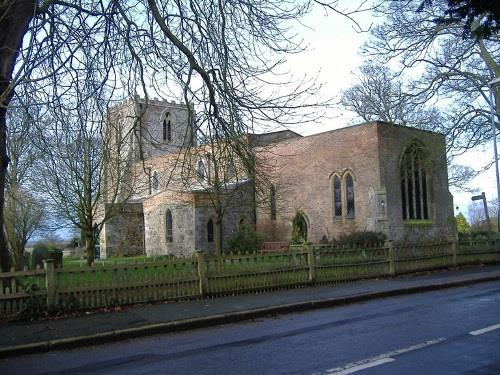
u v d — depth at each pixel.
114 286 11.96
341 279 16.84
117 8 11.24
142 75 12.34
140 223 43.34
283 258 15.34
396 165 34.06
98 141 19.83
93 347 8.94
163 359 7.71
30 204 28.17
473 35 8.44
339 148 35.44
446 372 6.44
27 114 11.12
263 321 11.16
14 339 8.92
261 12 11.88
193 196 34.41
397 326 9.76
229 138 12.30
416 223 34.72
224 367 7.04
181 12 12.05
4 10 10.38
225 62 11.76
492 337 8.49
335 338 8.76
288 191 38.31
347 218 34.69
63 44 10.34
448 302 13.05
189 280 13.23
